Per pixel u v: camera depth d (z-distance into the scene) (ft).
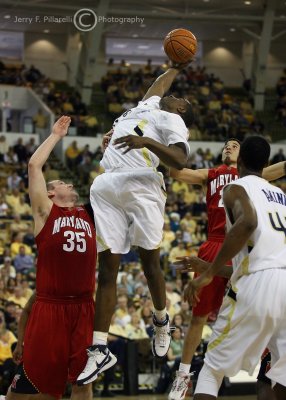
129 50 114.42
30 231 54.54
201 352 39.86
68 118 17.49
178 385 18.85
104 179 16.44
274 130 95.81
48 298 16.79
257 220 14.23
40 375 16.69
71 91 100.48
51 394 16.92
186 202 68.95
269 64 109.09
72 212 17.11
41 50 105.29
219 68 111.55
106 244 16.11
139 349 42.01
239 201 14.25
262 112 99.55
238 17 90.74
